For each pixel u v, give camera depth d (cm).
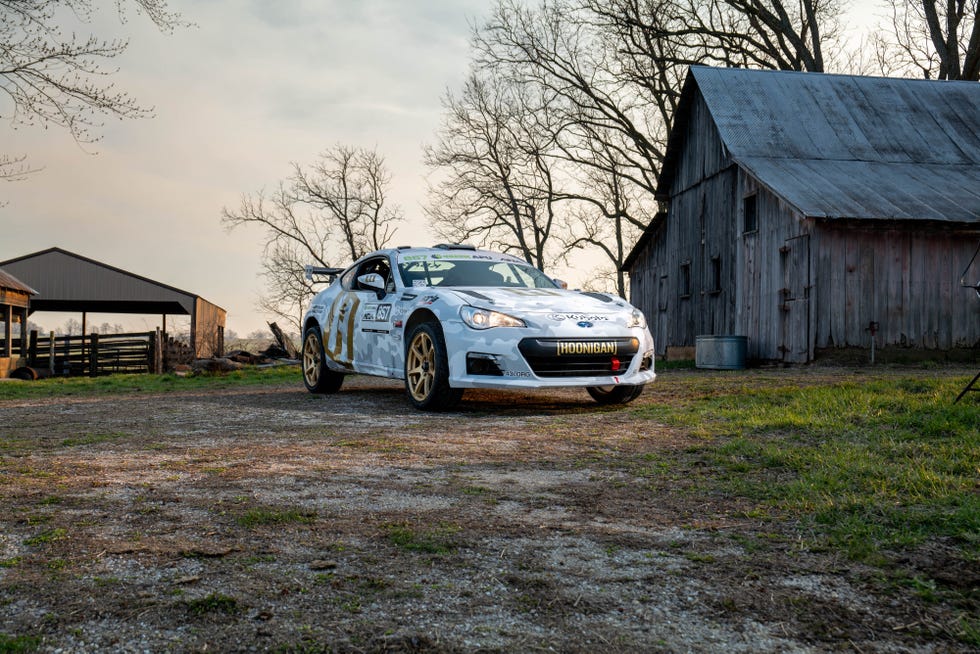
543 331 605
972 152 1666
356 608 192
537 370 606
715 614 192
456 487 339
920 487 314
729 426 509
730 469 374
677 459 405
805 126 1714
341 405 726
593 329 624
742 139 1638
